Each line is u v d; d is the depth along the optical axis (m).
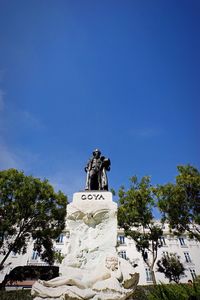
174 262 24.36
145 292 8.49
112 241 5.33
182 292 4.28
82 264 4.96
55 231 17.00
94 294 4.04
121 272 4.57
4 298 9.39
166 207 17.28
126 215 18.36
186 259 29.09
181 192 16.92
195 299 4.03
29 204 15.80
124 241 29.64
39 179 17.52
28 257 26.67
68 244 5.34
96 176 7.54
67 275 4.53
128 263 4.85
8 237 16.03
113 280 4.29
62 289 4.05
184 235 30.56
